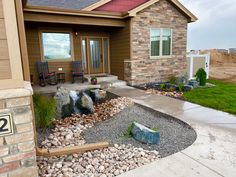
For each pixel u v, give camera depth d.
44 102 3.96
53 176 2.23
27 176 1.89
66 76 9.44
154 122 4.09
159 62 9.22
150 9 8.52
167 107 5.11
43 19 7.07
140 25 8.42
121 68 9.34
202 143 3.02
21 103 1.75
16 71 1.71
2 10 1.58
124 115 4.60
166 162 2.50
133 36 8.35
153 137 3.05
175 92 7.07
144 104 5.43
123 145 3.02
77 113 4.74
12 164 1.81
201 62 10.25
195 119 4.17
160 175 2.23
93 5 9.33
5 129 1.72
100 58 10.26
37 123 3.70
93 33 9.78
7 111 1.71
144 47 8.71
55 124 4.05
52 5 9.84
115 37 9.59
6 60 1.66
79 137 3.41
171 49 9.45
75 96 5.18
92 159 2.60
